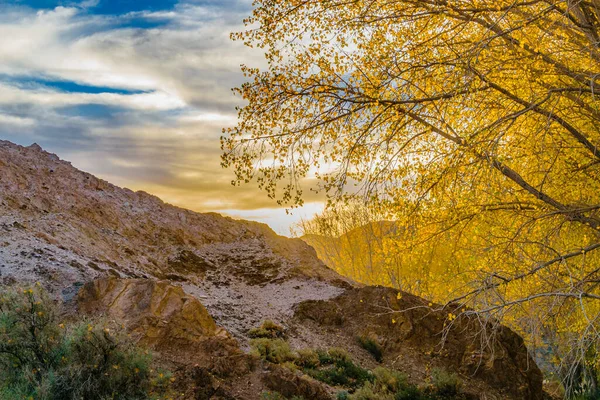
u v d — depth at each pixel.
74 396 7.70
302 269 20.22
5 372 7.96
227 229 22.98
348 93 9.32
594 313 12.95
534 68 8.88
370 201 9.46
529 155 10.31
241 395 9.55
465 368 14.80
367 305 16.28
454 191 9.38
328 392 10.77
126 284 11.28
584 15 9.27
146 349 9.47
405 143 9.34
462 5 9.42
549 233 9.91
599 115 9.28
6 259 11.42
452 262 11.16
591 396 15.20
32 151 19.55
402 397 12.11
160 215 20.98
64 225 15.23
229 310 14.58
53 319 8.75
